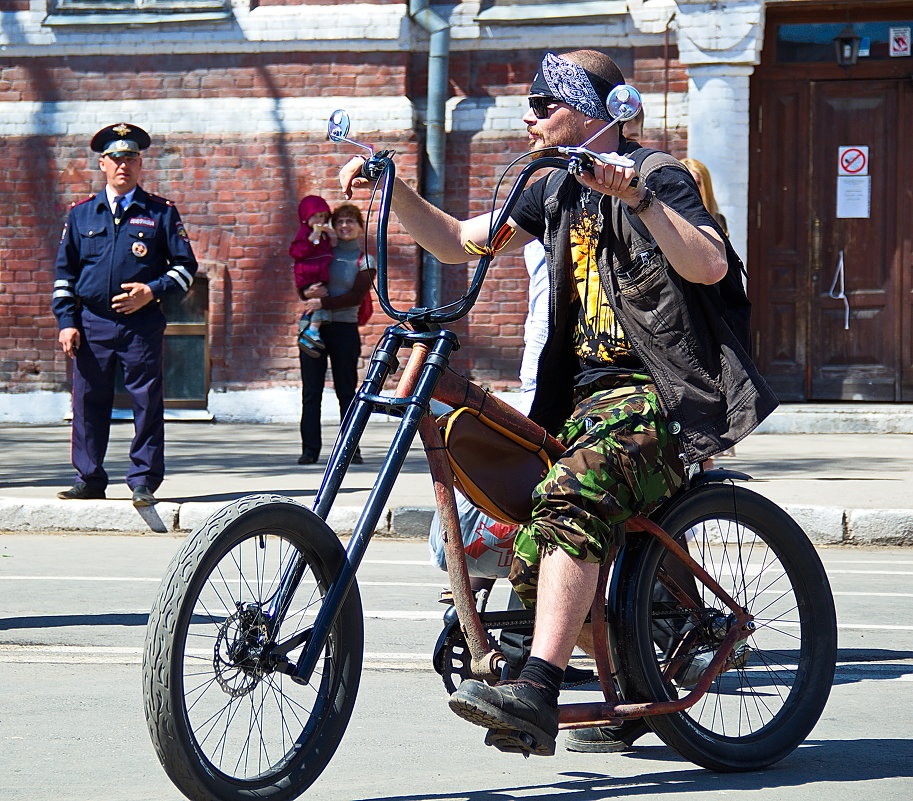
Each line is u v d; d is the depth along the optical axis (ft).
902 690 18.70
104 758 15.08
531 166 13.99
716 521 15.43
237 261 58.29
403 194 15.61
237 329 58.34
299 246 43.45
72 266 33.83
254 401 58.23
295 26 57.41
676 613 15.03
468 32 56.59
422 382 13.33
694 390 14.10
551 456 14.37
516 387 56.49
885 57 54.70
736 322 14.48
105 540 32.73
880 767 15.06
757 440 50.08
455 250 15.93
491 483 13.89
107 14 58.49
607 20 55.42
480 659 13.58
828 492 35.32
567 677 16.05
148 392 33.60
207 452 47.03
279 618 12.63
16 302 59.41
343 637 13.51
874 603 25.04
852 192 55.16
